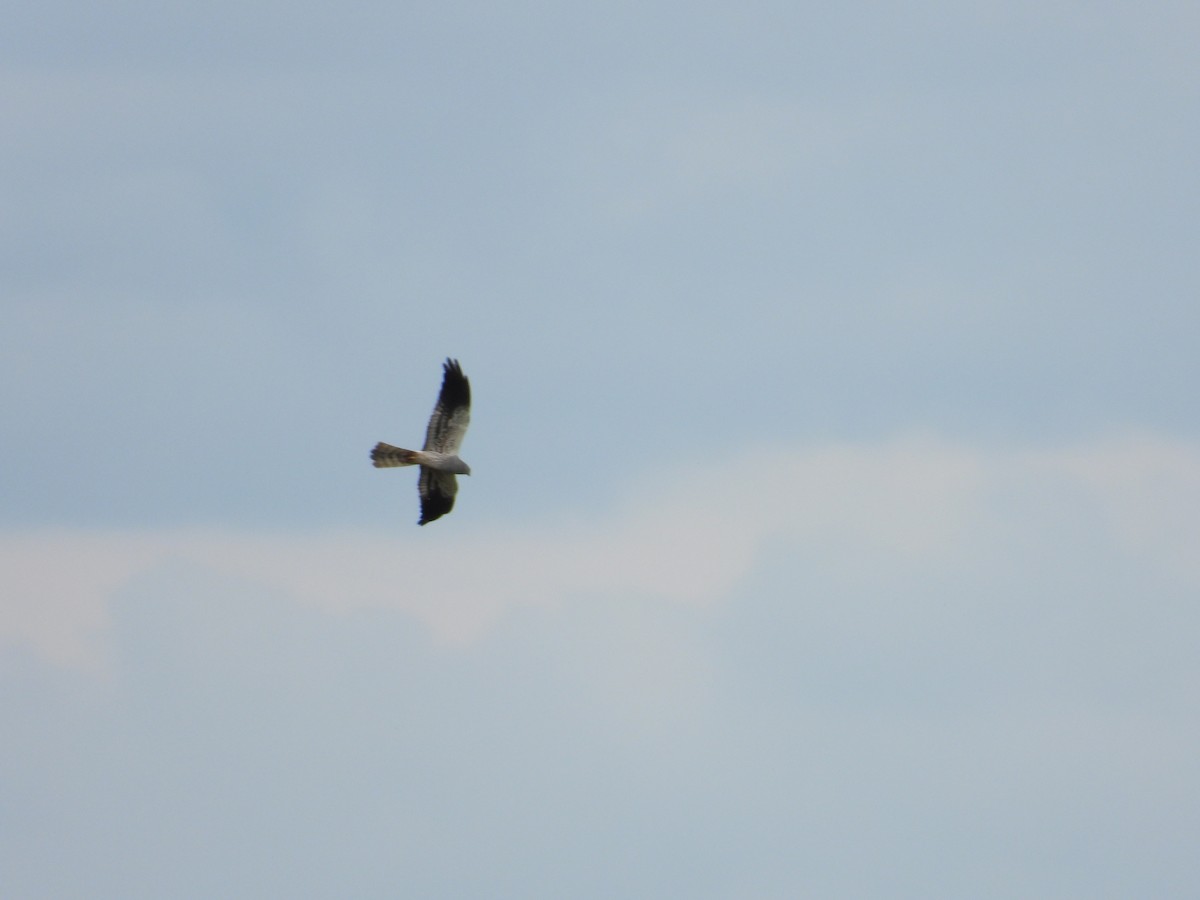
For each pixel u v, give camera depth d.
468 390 68.38
